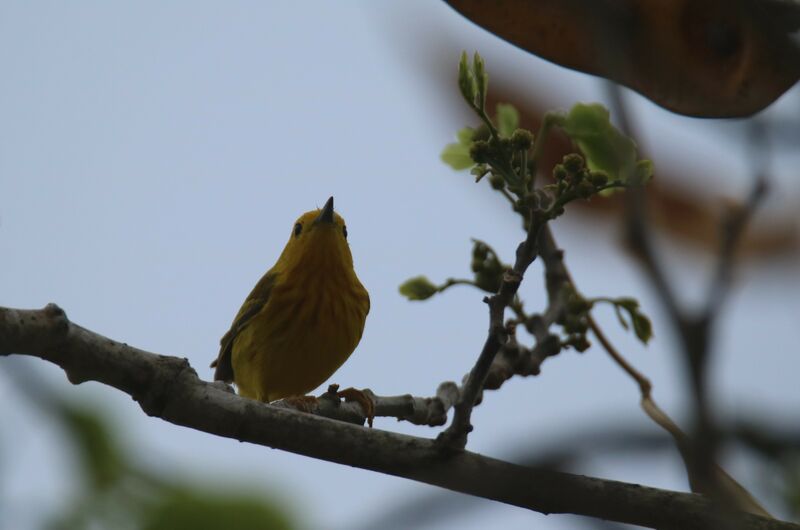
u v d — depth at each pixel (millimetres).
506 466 8289
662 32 7496
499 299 8375
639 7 7387
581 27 8031
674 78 7672
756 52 7324
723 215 4691
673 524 8094
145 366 8102
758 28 7199
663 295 3787
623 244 4223
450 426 8367
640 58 7629
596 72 8367
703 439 3568
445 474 8297
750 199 4680
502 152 8867
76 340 7742
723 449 3582
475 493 8312
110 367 7957
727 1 7254
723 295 3727
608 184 8406
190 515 5473
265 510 5480
